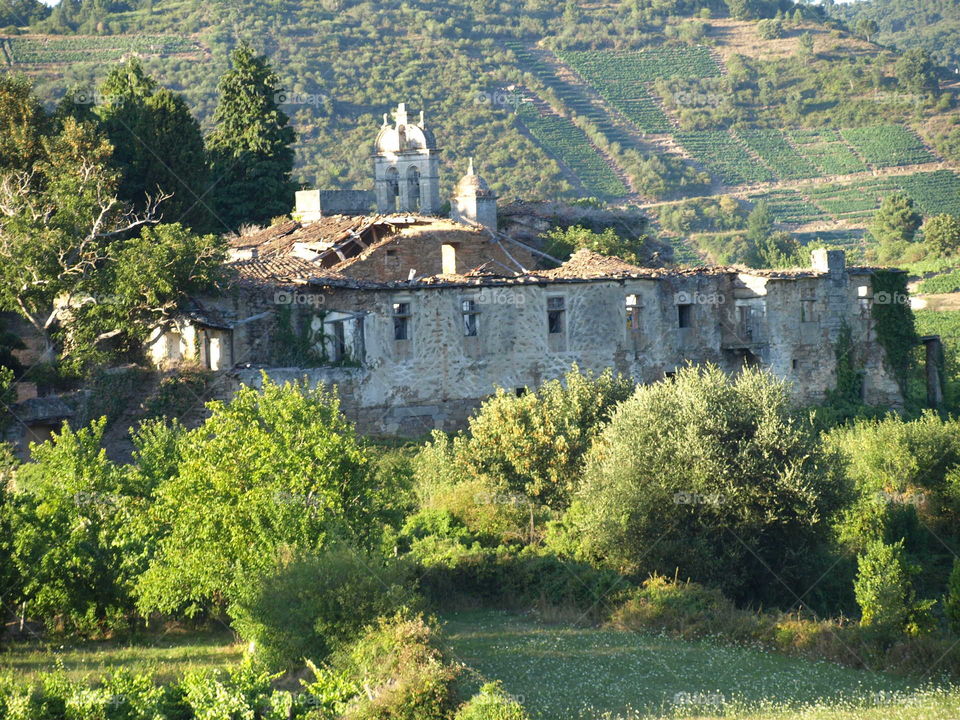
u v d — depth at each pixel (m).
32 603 69.81
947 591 96.44
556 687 60.38
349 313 119.44
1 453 80.25
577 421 98.69
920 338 156.62
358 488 71.44
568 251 180.25
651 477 87.94
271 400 72.62
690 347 140.00
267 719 49.44
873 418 128.50
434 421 123.44
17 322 121.88
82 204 117.12
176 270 111.19
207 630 73.12
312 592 61.91
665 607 78.06
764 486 87.06
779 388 91.50
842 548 96.00
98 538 71.31
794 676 65.75
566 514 91.31
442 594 83.00
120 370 107.69
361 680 55.97
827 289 146.88
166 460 77.38
